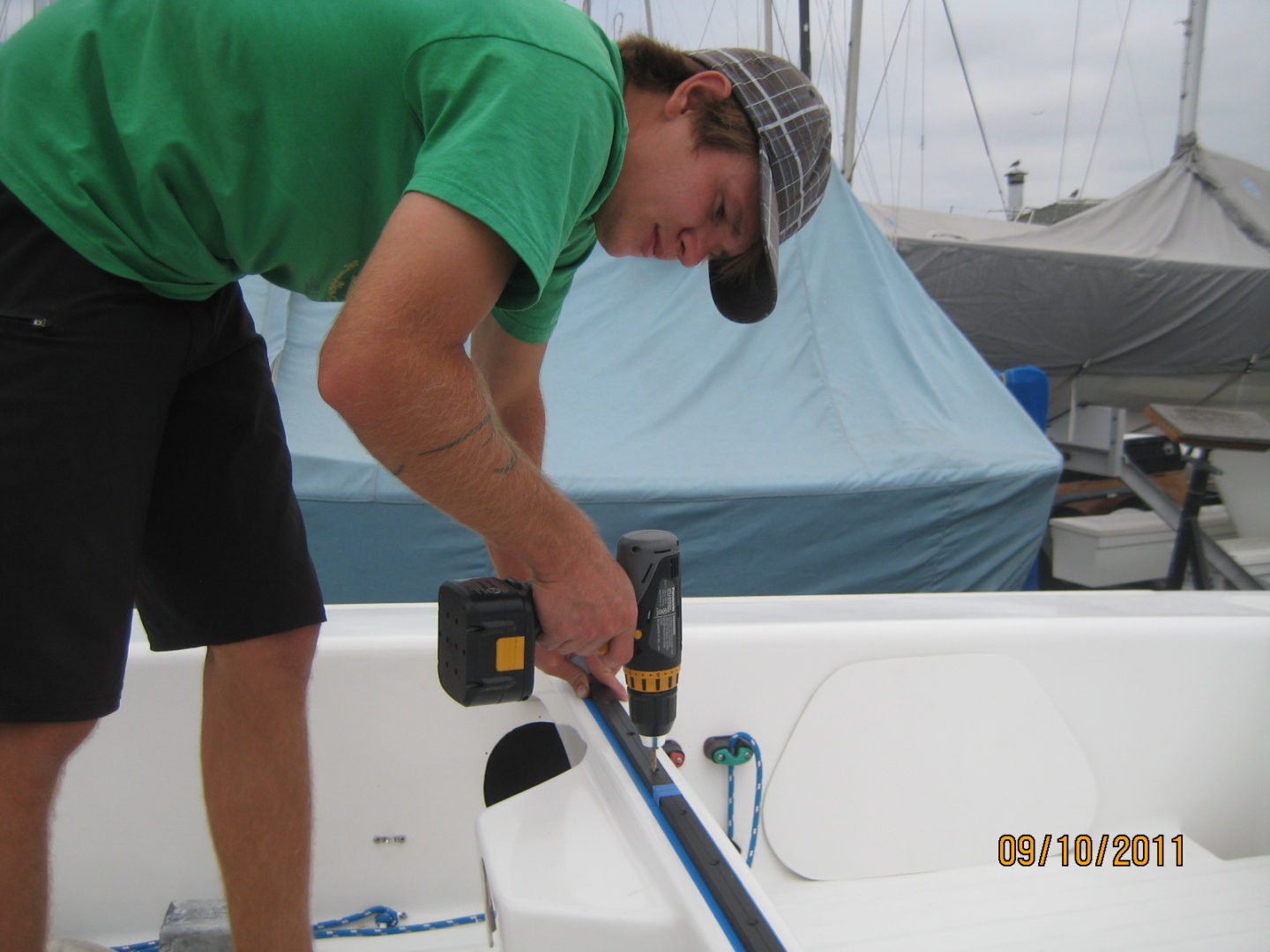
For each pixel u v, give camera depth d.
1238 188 6.70
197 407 0.95
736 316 0.98
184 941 1.18
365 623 1.48
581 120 0.67
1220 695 1.53
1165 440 3.89
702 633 1.36
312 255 0.79
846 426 3.17
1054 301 5.79
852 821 1.38
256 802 1.00
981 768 1.43
